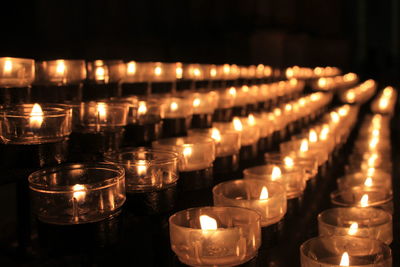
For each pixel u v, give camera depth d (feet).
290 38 9.61
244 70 4.97
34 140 1.95
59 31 6.11
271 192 2.11
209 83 4.08
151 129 2.47
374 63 14.97
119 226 1.84
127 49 6.79
